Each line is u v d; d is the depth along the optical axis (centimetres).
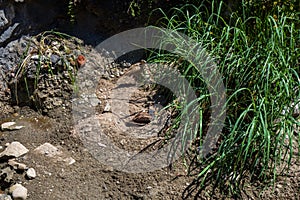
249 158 389
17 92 448
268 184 380
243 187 381
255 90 391
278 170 385
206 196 379
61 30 471
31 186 388
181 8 434
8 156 402
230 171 386
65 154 409
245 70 400
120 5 470
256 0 432
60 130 426
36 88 444
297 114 400
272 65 389
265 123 371
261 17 431
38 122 435
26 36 466
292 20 421
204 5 434
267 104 384
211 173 388
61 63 451
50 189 387
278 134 375
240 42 412
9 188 388
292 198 374
